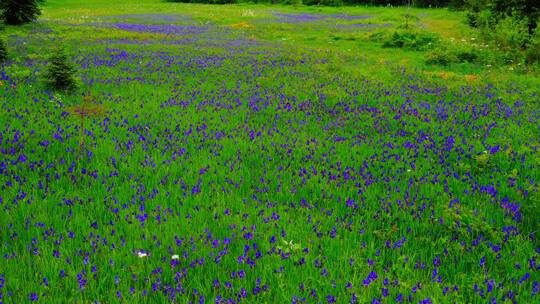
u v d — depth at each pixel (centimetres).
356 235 587
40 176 746
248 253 530
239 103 1380
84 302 432
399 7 7081
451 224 610
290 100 1453
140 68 1920
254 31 3841
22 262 483
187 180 755
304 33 3762
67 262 493
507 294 454
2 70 1641
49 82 1404
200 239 556
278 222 616
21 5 3228
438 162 917
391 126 1203
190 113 1226
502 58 2366
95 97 1353
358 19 5122
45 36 2820
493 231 595
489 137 1109
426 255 541
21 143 884
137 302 429
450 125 1212
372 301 432
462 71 2181
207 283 461
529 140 1073
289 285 464
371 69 2145
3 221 577
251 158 899
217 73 1884
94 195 683
